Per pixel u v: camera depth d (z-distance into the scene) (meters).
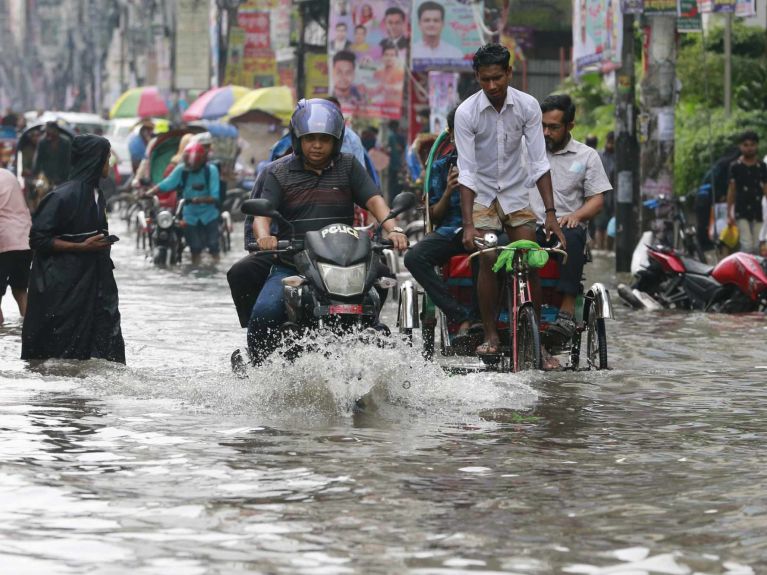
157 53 171.38
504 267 20.89
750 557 10.87
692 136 56.69
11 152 79.44
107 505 12.55
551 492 13.17
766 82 63.09
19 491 13.10
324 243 18.20
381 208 19.20
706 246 45.44
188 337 27.33
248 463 14.44
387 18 74.88
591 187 22.70
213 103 108.44
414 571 10.47
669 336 28.08
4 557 10.84
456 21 71.75
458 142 20.98
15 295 28.98
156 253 50.00
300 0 100.38
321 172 19.28
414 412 17.88
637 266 36.34
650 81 47.12
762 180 43.12
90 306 23.27
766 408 18.53
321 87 100.88
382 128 78.88
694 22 47.09
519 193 21.20
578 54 54.94
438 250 21.64
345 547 11.14
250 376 18.83
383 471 14.08
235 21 125.06
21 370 22.03
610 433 16.47
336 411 17.91
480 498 12.88
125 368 22.39
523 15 96.81
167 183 50.78
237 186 92.62
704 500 12.84
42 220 22.98
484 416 17.64
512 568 10.55
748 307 33.62
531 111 21.05
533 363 21.11
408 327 21.34
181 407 18.22
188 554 10.95
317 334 18.27
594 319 22.34
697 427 16.95
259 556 10.88
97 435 16.05
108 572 10.45
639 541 11.35
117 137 119.44
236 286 20.11
